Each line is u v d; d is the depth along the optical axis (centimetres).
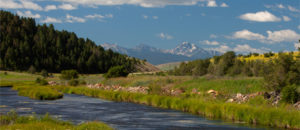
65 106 2791
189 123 1867
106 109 2602
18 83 7712
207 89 3259
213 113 2159
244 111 1973
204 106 2309
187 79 4062
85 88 4725
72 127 1410
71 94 4519
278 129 1666
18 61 18425
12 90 5291
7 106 2658
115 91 3912
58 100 3438
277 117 1759
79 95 4303
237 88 2967
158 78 4666
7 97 3688
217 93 2822
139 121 1948
